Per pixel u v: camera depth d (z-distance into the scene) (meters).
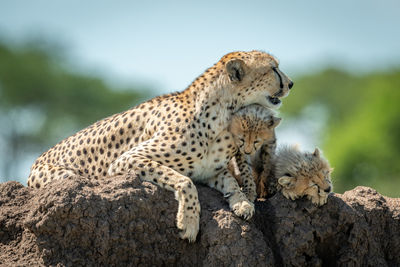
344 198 11.84
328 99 55.50
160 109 12.12
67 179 10.76
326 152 42.56
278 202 11.38
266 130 11.98
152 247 10.88
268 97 12.45
